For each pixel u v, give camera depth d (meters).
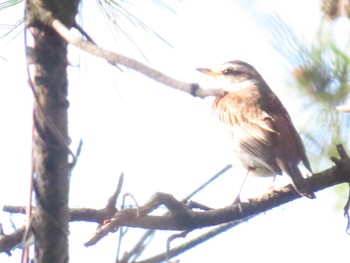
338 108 9.41
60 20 7.00
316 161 11.63
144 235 6.64
